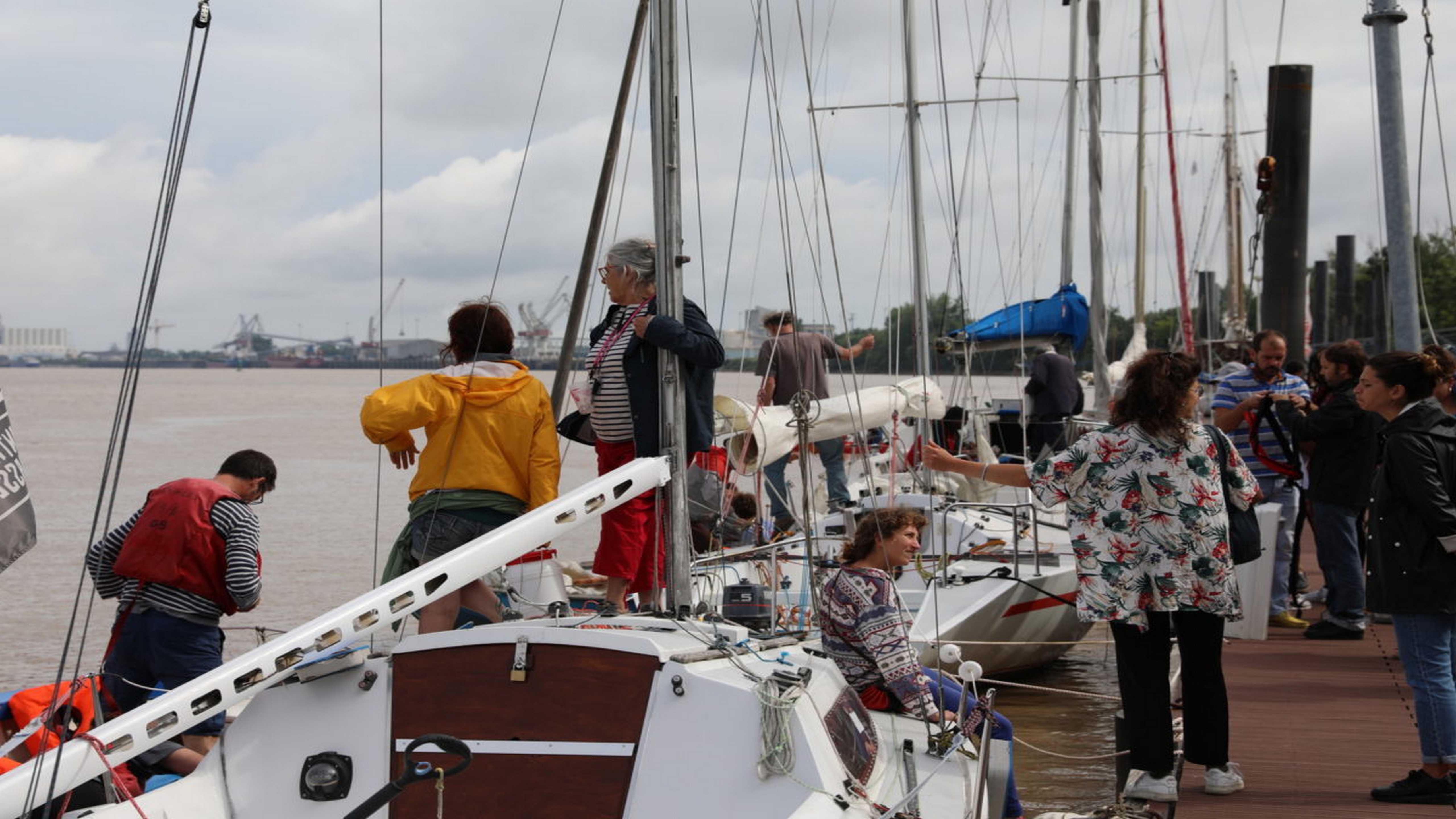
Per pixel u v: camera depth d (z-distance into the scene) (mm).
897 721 4840
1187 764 5688
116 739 3814
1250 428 8203
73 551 16438
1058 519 11359
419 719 3889
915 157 12102
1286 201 11203
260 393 107625
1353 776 5398
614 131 7875
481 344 5508
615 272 5551
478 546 4414
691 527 7395
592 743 3752
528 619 5551
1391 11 7855
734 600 6207
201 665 5664
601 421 5645
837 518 10234
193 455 34969
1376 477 5055
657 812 3652
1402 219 7898
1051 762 7664
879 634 4668
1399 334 7922
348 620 4090
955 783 4297
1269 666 7355
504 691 3857
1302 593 9344
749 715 3666
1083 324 14703
